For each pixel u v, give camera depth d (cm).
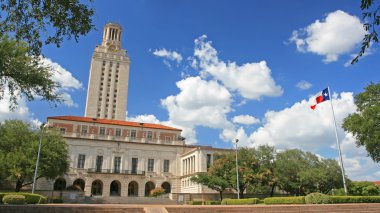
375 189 6219
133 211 2259
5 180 5666
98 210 2172
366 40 860
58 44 1268
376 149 4266
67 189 6694
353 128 4309
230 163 5716
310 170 6019
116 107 12406
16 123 5503
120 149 8250
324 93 3859
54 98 2292
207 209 2403
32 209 2023
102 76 12606
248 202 3962
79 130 8275
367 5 838
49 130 5844
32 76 2144
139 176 8088
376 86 4369
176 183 8394
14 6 1206
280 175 5919
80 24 1233
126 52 13350
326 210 2628
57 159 5441
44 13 1210
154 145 8575
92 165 7875
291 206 2575
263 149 5944
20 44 2100
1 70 2034
